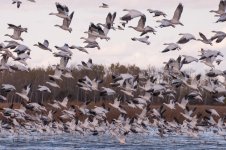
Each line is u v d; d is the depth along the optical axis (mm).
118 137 59438
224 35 39125
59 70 46062
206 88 45625
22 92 45562
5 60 42875
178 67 44594
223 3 37281
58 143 60156
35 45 42000
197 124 61938
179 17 38281
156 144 60406
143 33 39844
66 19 39500
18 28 41438
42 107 53969
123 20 37156
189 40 38938
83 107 54688
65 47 44031
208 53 41438
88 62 48219
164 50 40344
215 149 56562
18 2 39906
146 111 57188
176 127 64438
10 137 65500
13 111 54656
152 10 38281
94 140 63594
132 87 46531
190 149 56156
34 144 58906
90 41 41375
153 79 47969
